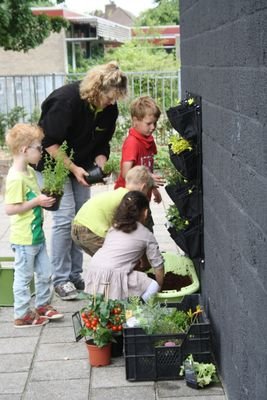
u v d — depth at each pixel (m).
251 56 2.61
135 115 5.02
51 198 4.41
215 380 3.68
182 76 5.50
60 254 5.08
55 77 13.31
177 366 3.73
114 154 10.73
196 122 4.23
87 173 4.93
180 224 4.75
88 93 4.74
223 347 3.59
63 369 3.94
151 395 3.58
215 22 3.49
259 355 2.72
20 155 4.39
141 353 3.72
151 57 23.09
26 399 3.60
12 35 12.36
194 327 3.73
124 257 4.27
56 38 26.00
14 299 4.62
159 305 4.04
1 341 4.38
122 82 4.77
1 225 7.71
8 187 4.38
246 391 3.02
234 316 3.24
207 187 4.05
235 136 3.02
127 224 4.34
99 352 3.93
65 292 5.05
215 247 3.78
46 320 4.63
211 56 3.67
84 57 31.91
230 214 3.24
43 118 4.86
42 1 18.86
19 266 4.52
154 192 5.21
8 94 13.37
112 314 3.94
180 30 5.62
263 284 2.59
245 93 2.75
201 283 4.53
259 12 2.44
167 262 5.16
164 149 9.35
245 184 2.84
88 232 4.71
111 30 32.47
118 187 5.15
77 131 4.94
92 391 3.66
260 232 2.59
